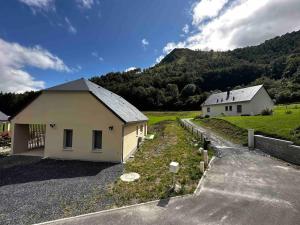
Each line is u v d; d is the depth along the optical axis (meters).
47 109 15.05
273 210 7.02
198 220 6.41
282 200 7.79
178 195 8.28
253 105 38.09
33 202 7.72
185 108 82.25
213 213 6.85
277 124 20.41
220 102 46.47
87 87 14.70
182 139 21.75
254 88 40.59
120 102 21.14
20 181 10.02
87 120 14.36
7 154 15.85
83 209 7.18
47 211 7.04
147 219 6.50
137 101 84.56
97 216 6.71
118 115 13.82
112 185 9.43
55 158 14.65
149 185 9.34
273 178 10.27
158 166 12.30
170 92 92.44
